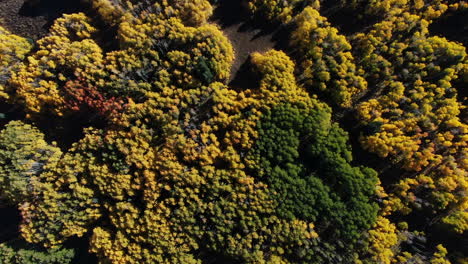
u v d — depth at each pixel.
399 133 49.09
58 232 53.81
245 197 49.28
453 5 52.78
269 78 51.94
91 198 53.19
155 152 52.91
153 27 53.34
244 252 48.69
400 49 50.94
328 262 47.81
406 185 48.56
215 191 50.03
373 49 51.56
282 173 49.78
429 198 48.72
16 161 53.75
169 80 53.41
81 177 53.59
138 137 52.41
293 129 50.41
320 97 53.44
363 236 47.56
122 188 51.94
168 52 53.69
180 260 50.31
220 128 52.72
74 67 53.75
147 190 50.88
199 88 53.44
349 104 53.03
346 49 52.72
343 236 47.72
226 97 52.28
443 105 49.62
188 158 51.09
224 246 50.00
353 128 52.59
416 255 48.38
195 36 53.25
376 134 49.56
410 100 49.75
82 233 54.06
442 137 48.59
